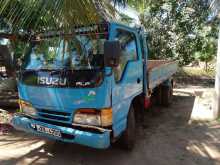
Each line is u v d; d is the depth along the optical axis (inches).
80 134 159.6
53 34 160.9
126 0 202.7
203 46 606.2
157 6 566.9
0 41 300.0
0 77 321.4
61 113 169.9
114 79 167.9
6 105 296.2
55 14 134.7
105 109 160.2
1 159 186.1
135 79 201.8
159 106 338.6
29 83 178.7
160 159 188.4
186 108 331.6
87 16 140.3
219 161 186.4
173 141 221.5
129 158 189.2
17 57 230.8
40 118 178.7
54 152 197.9
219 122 267.7
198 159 189.2
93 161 184.7
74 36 155.4
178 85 542.6
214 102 279.0
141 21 548.4
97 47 164.1
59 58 170.1
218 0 299.1
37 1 135.6
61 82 165.6
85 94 160.9
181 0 566.3
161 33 585.9
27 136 227.8
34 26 156.6
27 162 182.7
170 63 336.2
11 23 161.8
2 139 221.1
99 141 155.8
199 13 562.6
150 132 242.8
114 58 150.2
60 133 166.6
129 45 194.9
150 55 565.6
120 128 177.2
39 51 179.3
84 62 164.2
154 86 257.8
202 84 556.1
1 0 151.9
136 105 223.6
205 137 230.1
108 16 165.5
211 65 684.7
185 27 582.6
